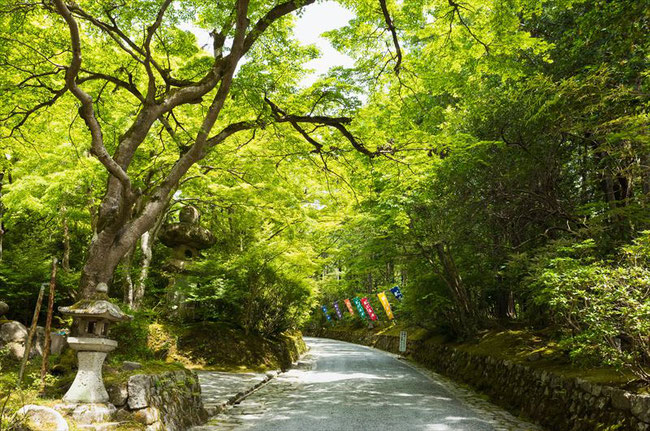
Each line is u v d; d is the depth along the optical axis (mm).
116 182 6703
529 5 9164
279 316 16891
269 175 12344
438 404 9156
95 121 5770
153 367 6762
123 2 7527
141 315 9375
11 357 8203
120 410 5398
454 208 12258
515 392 9031
